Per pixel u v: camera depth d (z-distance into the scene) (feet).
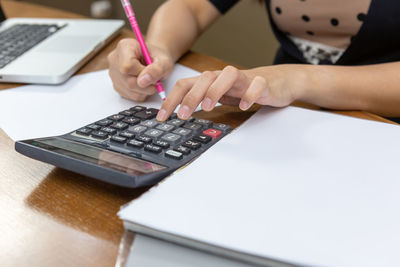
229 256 0.80
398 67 1.65
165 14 2.30
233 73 1.31
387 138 1.22
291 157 1.11
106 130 1.24
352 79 1.57
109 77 1.83
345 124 1.31
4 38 2.20
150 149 1.13
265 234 0.81
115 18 6.61
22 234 0.90
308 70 1.60
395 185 0.99
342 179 1.01
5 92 1.66
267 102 1.41
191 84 1.34
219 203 0.90
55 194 1.04
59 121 1.41
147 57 1.66
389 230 0.83
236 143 1.19
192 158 1.11
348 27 2.05
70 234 0.90
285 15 2.26
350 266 0.73
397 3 1.88
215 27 5.81
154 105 1.56
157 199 0.91
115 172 0.96
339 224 0.85
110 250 0.85
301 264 0.74
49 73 1.74
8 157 1.20
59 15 2.75
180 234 0.81
